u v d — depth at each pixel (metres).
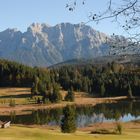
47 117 153.88
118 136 74.31
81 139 66.06
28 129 73.88
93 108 190.12
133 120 126.75
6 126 82.94
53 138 64.94
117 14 7.70
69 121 83.19
